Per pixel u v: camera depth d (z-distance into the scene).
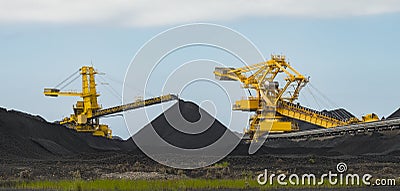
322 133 77.38
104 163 50.84
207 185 34.16
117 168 44.81
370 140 76.25
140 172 42.50
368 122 73.69
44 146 78.50
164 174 41.78
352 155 65.06
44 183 34.31
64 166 46.97
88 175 40.94
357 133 76.38
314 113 79.31
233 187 33.88
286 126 76.31
